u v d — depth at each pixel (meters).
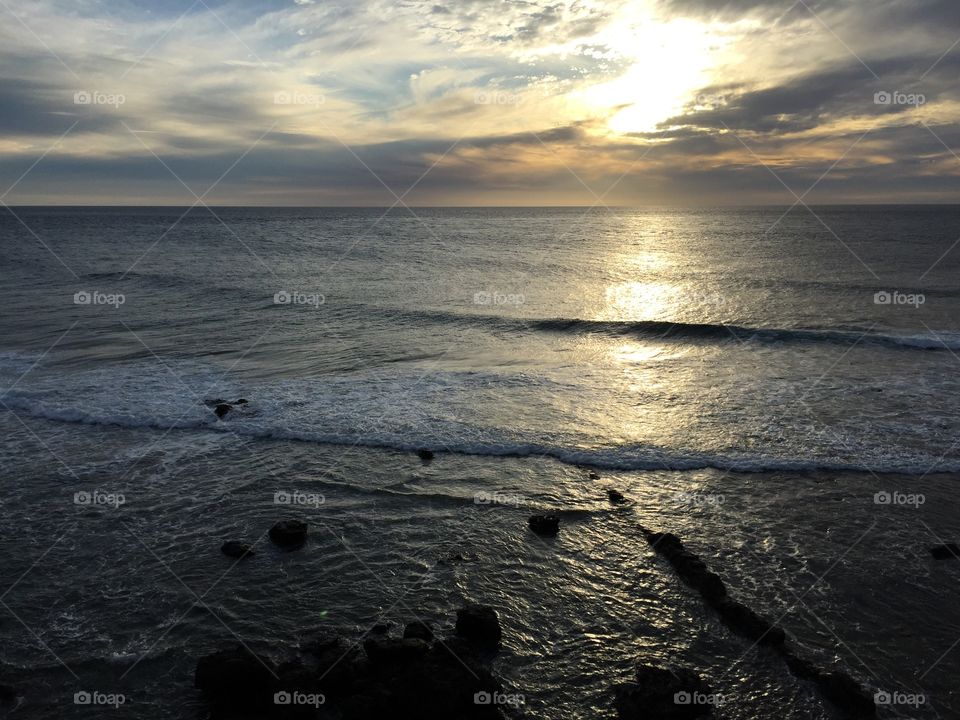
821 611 7.19
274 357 18.86
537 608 7.29
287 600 7.38
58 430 12.76
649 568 8.06
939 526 9.03
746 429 12.79
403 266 44.66
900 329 23.25
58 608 7.17
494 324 24.69
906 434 12.39
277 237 76.88
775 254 51.94
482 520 9.34
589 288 34.53
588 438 12.38
